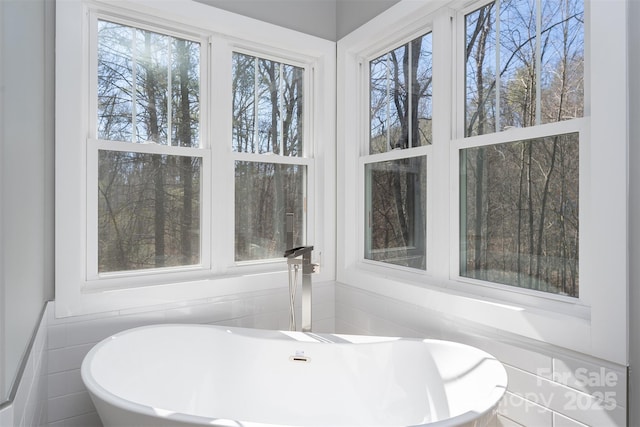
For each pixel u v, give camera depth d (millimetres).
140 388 1805
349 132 2602
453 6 1973
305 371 1930
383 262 2445
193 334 2002
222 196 2324
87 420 1884
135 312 2018
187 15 2111
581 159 1458
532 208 1641
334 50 2654
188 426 1216
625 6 1262
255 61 2482
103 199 2006
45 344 1704
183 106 2238
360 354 1894
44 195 1767
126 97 2072
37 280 1540
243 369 1983
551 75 1585
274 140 2551
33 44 1415
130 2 1973
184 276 2207
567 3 1533
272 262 2529
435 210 2057
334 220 2672
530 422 1554
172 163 2197
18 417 965
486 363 1549
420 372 1773
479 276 1873
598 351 1330
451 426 1167
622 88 1270
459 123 1975
